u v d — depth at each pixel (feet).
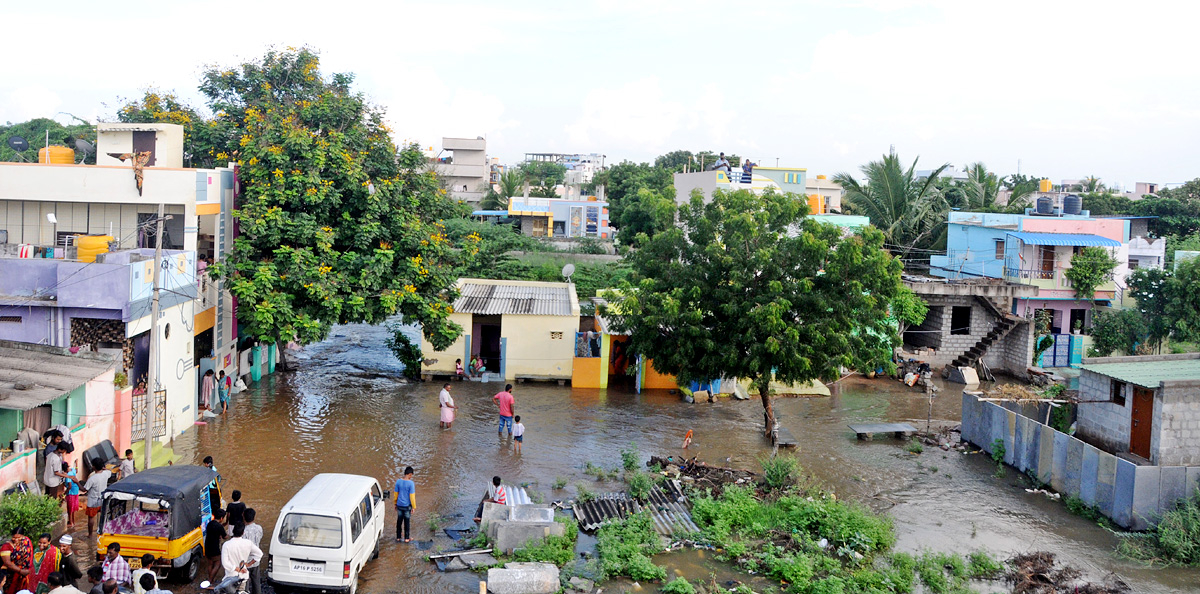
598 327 109.50
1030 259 118.73
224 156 104.17
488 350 112.37
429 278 90.74
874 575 49.34
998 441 75.46
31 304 60.34
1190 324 106.83
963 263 131.34
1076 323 120.67
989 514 62.03
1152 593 49.39
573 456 72.13
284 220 81.82
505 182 269.23
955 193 176.86
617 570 49.16
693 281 77.20
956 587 48.34
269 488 60.39
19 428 52.31
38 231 80.28
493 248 173.37
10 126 200.34
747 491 62.44
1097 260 115.24
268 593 43.62
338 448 71.00
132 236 80.28
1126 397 66.18
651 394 98.07
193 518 44.24
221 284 82.89
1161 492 58.44
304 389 92.48
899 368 112.57
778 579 49.65
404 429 77.87
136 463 60.95
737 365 76.02
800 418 89.66
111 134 84.43
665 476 66.03
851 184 167.94
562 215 238.48
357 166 87.20
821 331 72.64
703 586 48.21
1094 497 61.77
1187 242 144.05
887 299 76.79
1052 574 51.13
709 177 143.84
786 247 76.18
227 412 80.79
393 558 49.83
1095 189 245.04
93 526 49.57
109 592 34.94
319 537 42.14
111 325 63.36
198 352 80.07
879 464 73.67
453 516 56.95
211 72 110.42
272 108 102.78
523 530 51.49
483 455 71.15
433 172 102.83
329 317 82.23
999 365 119.96
